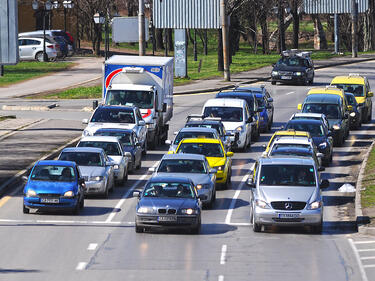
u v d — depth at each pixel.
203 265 55.03
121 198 81.88
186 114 148.12
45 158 100.44
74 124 132.62
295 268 54.41
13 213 73.81
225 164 87.25
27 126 129.38
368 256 58.09
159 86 116.56
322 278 51.69
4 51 74.38
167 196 66.94
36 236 64.31
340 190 86.94
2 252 58.59
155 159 106.94
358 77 146.50
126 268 53.88
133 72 115.25
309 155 88.56
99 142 90.62
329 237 65.56
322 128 105.00
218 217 73.75
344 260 56.88
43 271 52.81
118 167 87.31
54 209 72.44
